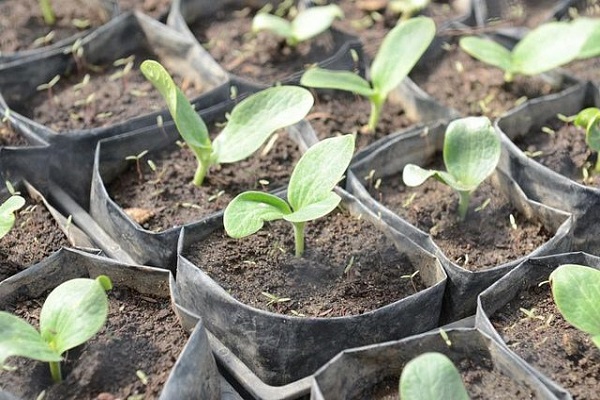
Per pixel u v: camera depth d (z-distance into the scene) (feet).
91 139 2.22
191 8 2.56
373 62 2.38
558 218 2.08
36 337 1.83
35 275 1.99
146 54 2.48
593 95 2.33
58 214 2.11
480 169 2.07
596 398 1.87
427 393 1.76
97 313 1.85
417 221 2.13
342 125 2.32
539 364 1.90
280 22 2.42
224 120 2.29
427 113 2.32
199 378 1.87
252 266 2.04
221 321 1.97
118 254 2.11
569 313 1.87
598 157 2.20
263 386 1.96
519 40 2.49
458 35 2.52
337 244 2.07
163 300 1.99
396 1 2.58
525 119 2.27
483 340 1.90
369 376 1.90
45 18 2.56
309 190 1.98
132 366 1.90
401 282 2.04
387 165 2.20
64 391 1.87
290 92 2.10
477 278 2.00
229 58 2.48
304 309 1.99
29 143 2.24
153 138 2.22
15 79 2.35
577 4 2.60
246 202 1.96
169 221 2.12
